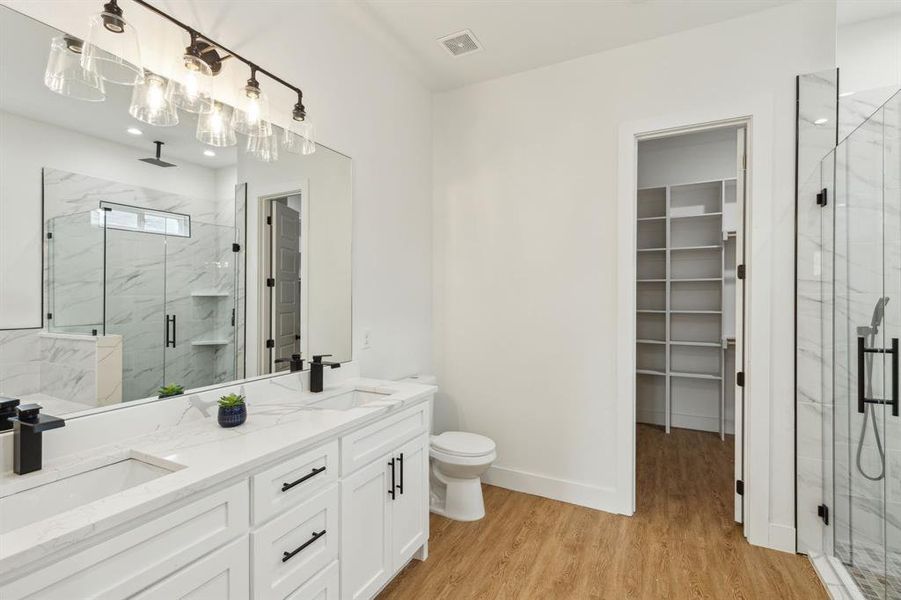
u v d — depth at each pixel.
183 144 1.57
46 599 0.79
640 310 4.35
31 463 1.08
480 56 2.74
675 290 4.42
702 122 2.40
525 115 2.92
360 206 2.48
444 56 2.74
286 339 1.99
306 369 2.09
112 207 1.36
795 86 2.21
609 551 2.20
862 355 1.79
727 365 4.24
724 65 2.36
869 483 1.78
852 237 1.87
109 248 1.36
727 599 1.84
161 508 0.97
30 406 1.09
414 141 3.01
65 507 1.10
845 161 1.92
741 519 2.44
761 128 2.26
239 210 1.77
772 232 2.23
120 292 1.38
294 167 2.03
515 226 2.95
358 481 1.63
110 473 1.21
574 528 2.42
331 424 1.51
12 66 1.16
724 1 2.20
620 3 2.23
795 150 2.20
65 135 1.25
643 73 2.56
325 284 2.22
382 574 1.77
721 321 4.14
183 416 1.52
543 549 2.21
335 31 2.28
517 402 2.94
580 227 2.74
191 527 1.04
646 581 1.96
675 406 4.42
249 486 1.20
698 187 4.25
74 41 1.24
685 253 4.37
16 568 0.73
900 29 2.44
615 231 2.64
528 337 2.91
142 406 1.40
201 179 1.63
